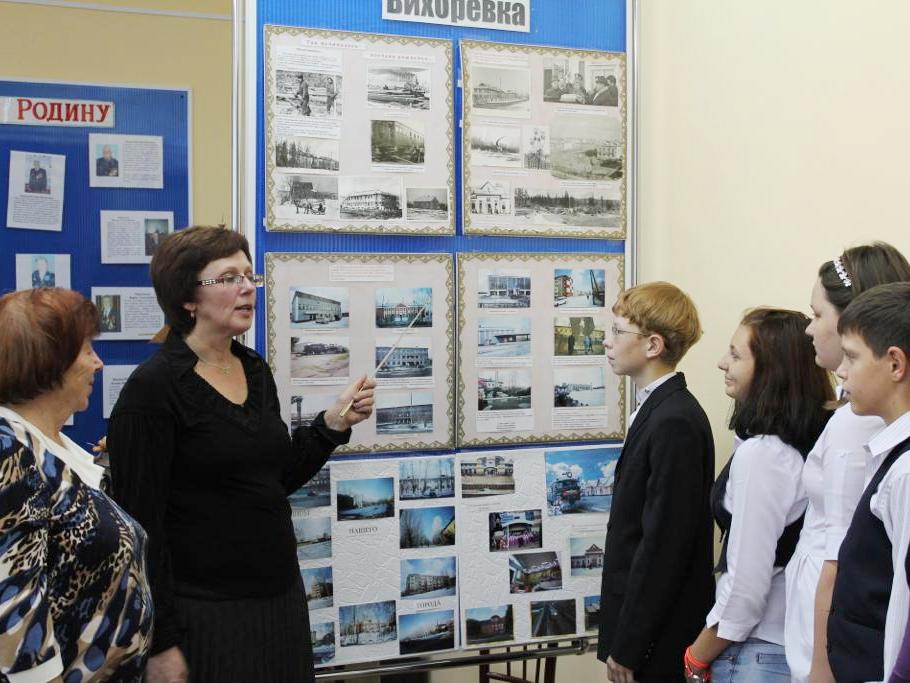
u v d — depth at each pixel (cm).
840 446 137
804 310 194
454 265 222
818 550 147
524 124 227
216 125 223
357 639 215
